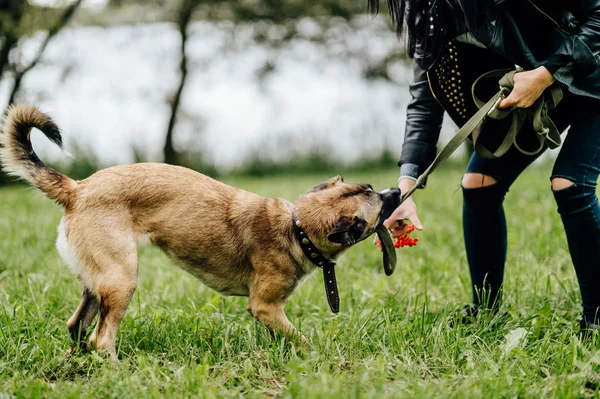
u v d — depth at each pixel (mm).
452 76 3605
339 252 3830
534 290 4363
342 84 17172
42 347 3473
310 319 4238
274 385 3129
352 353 3428
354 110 17031
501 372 3078
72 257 3605
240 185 12672
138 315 4098
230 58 16344
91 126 14609
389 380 3146
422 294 4707
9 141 3648
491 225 3969
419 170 3904
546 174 10867
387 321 3668
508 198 7977
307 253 3766
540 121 3346
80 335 3740
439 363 3348
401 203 3846
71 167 13195
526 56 3344
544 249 5301
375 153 16625
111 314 3541
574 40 3199
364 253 5984
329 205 3771
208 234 3799
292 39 16422
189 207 3793
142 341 3643
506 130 3676
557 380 2959
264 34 16016
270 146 16438
